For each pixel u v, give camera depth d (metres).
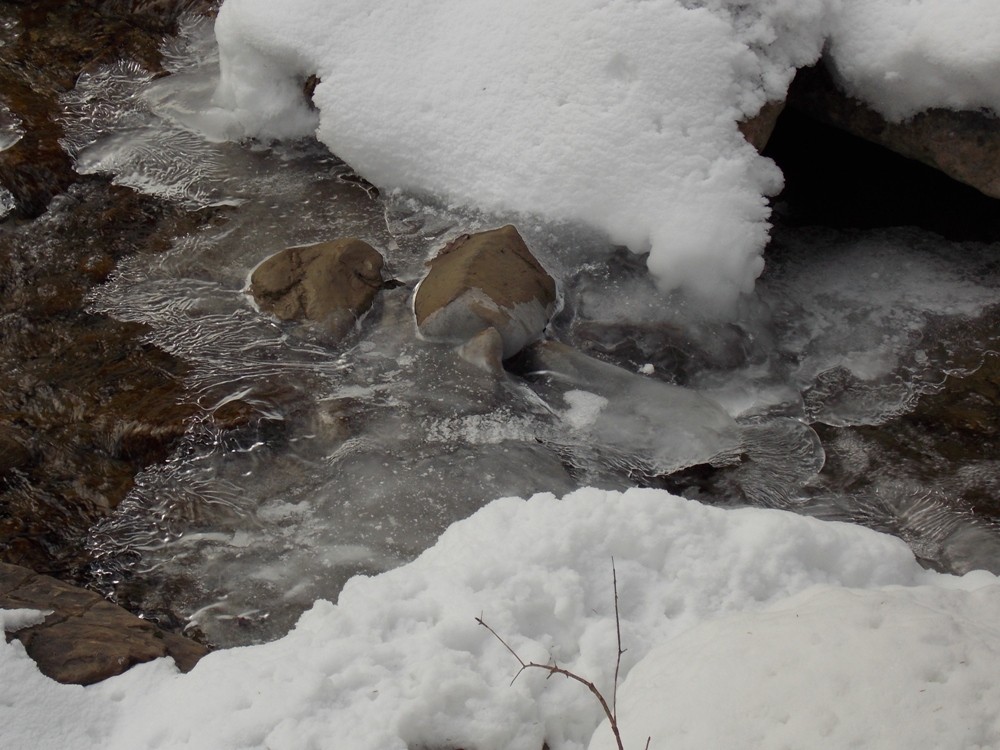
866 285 5.14
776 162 5.88
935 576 3.34
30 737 2.80
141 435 4.21
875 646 2.50
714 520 3.33
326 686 2.77
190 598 3.67
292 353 4.59
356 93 5.34
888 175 5.79
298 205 5.39
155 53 6.50
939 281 5.13
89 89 6.22
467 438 4.24
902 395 4.61
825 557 3.28
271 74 5.65
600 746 2.59
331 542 3.84
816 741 2.33
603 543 3.25
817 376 4.72
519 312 4.59
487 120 5.12
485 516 3.37
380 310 4.77
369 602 3.06
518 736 2.76
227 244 5.18
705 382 4.65
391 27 5.40
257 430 4.21
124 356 4.61
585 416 4.39
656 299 4.77
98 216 5.38
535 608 3.07
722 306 4.74
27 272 5.08
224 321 4.75
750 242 4.71
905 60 4.88
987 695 2.32
